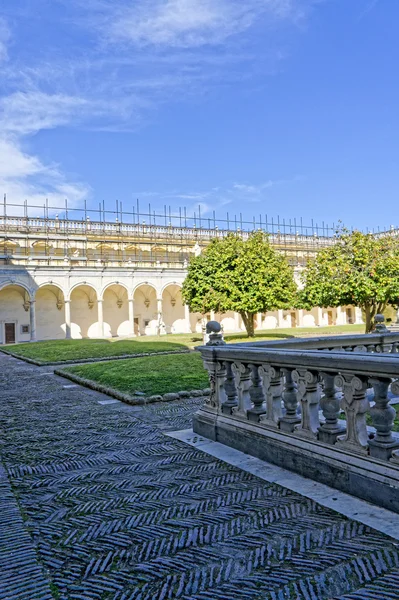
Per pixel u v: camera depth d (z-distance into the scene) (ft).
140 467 19.72
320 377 17.24
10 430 28.48
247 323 121.60
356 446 15.14
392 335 30.96
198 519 14.07
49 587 10.75
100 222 210.59
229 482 17.08
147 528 13.66
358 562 11.03
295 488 16.01
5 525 14.32
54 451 23.24
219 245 122.52
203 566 11.34
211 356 23.32
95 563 11.78
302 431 17.57
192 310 126.31
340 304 86.74
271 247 124.77
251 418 20.66
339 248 86.48
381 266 78.28
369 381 14.76
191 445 22.62
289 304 119.44
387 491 13.73
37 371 67.67
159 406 34.42
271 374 19.11
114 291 208.03
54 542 13.07
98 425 28.81
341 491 15.39
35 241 192.65
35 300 192.34
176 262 212.23
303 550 11.78
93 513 15.05
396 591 9.82
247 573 10.92
